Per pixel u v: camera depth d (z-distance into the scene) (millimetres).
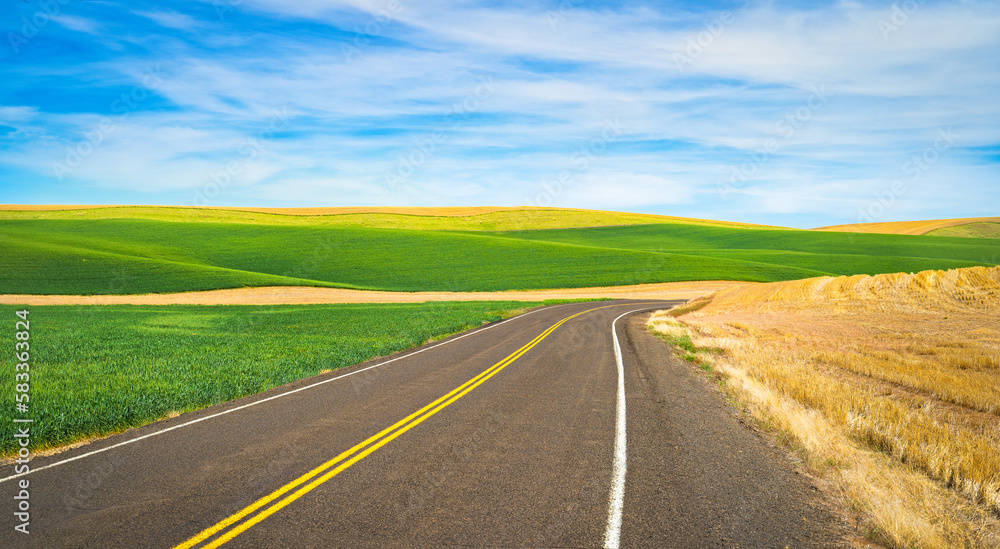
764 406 7797
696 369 12125
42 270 52188
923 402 8914
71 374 11484
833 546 3959
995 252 92688
